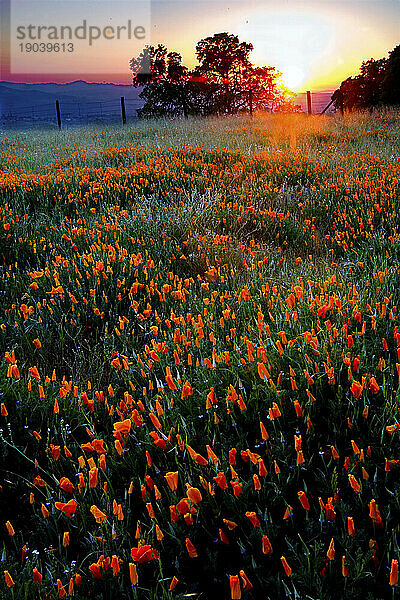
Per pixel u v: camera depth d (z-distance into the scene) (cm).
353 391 203
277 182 766
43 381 267
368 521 172
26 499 205
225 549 172
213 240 481
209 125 1638
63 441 223
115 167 952
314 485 191
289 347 249
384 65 2892
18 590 153
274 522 178
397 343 241
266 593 158
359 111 2192
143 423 216
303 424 212
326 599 148
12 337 325
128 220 530
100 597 155
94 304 357
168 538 175
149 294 361
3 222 549
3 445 220
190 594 152
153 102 3136
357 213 578
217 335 299
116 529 175
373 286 336
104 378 291
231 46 3011
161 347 268
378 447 196
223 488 170
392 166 807
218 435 215
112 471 207
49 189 714
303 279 380
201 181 733
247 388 236
